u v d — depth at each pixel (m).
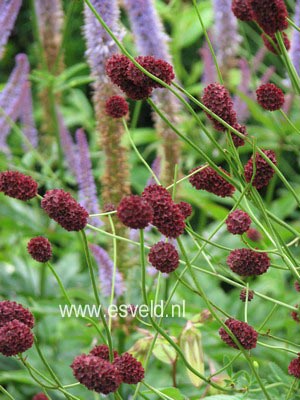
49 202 0.68
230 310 1.15
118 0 1.01
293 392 0.76
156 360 1.03
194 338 0.86
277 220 0.73
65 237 1.19
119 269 0.98
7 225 1.20
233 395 0.74
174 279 1.07
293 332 1.09
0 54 1.12
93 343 0.95
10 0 1.10
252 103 1.17
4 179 0.73
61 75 1.18
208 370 1.01
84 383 0.64
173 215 0.67
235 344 0.71
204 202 1.15
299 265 0.74
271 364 0.82
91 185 0.98
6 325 0.69
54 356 1.09
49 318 1.13
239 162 0.71
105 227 0.98
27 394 1.08
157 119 1.03
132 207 0.65
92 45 0.98
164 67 0.71
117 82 0.71
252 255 0.73
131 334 0.98
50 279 1.23
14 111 1.17
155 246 0.69
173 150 1.03
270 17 0.71
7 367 1.09
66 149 1.20
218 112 0.72
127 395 0.98
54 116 1.20
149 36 1.00
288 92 1.23
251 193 0.71
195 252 1.18
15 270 1.21
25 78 1.16
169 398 0.70
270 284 1.14
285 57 0.73
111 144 0.99
